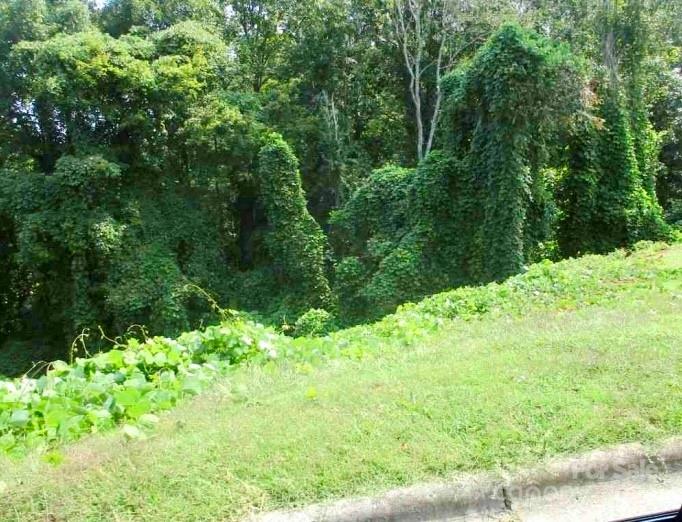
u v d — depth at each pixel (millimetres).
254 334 6113
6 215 17250
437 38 20266
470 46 20047
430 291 13195
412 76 19984
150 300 16078
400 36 20328
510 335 5176
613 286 7922
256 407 3914
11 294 20375
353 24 21016
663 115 21547
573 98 12398
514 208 12375
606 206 15234
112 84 16703
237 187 19438
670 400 3459
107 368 5270
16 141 18375
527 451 3062
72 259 16500
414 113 21719
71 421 3969
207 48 18734
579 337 4699
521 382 3820
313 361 5344
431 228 13422
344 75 20891
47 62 16000
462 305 7762
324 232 19219
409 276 13102
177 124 18203
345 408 3639
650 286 7688
